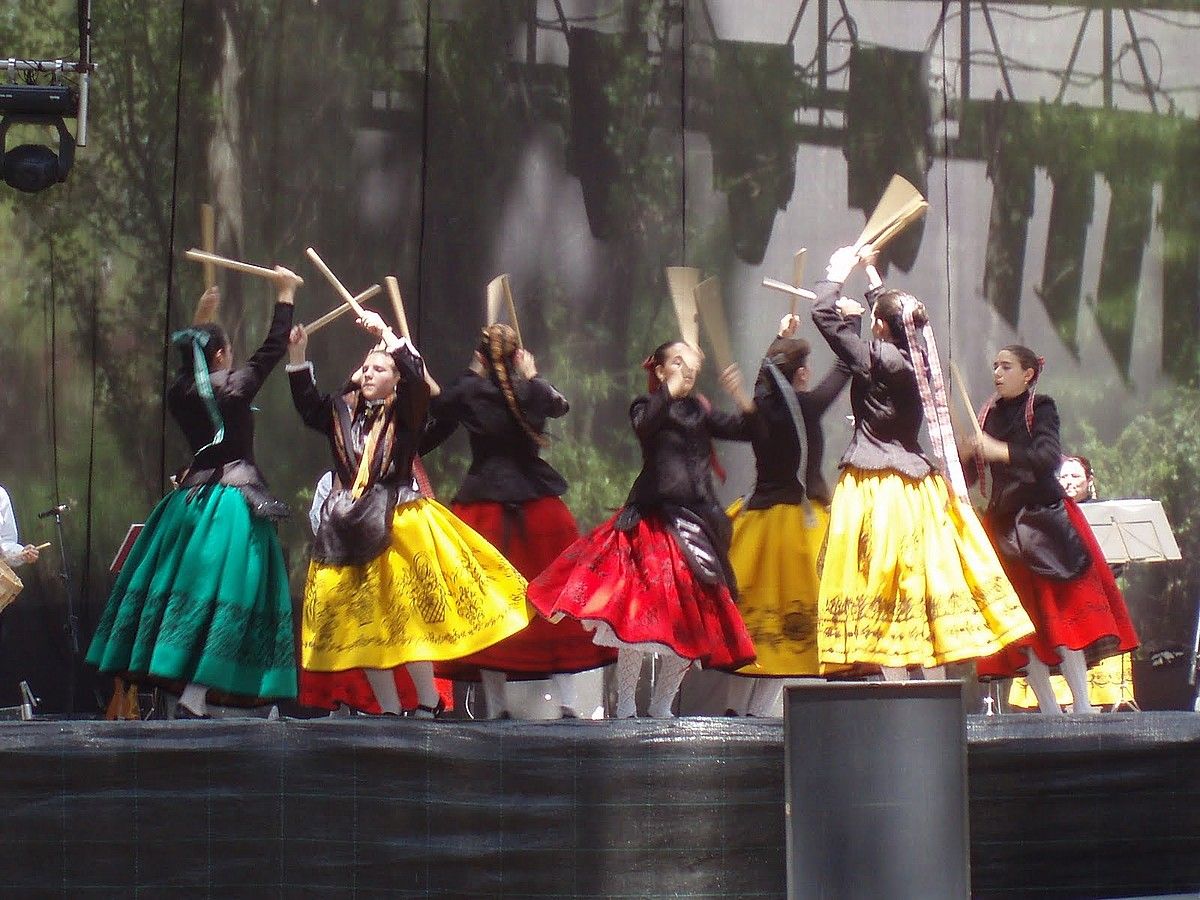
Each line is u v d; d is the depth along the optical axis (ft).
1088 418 84.64
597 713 70.54
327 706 60.64
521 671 57.41
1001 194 84.58
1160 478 84.84
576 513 81.35
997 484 57.72
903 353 55.31
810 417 60.85
